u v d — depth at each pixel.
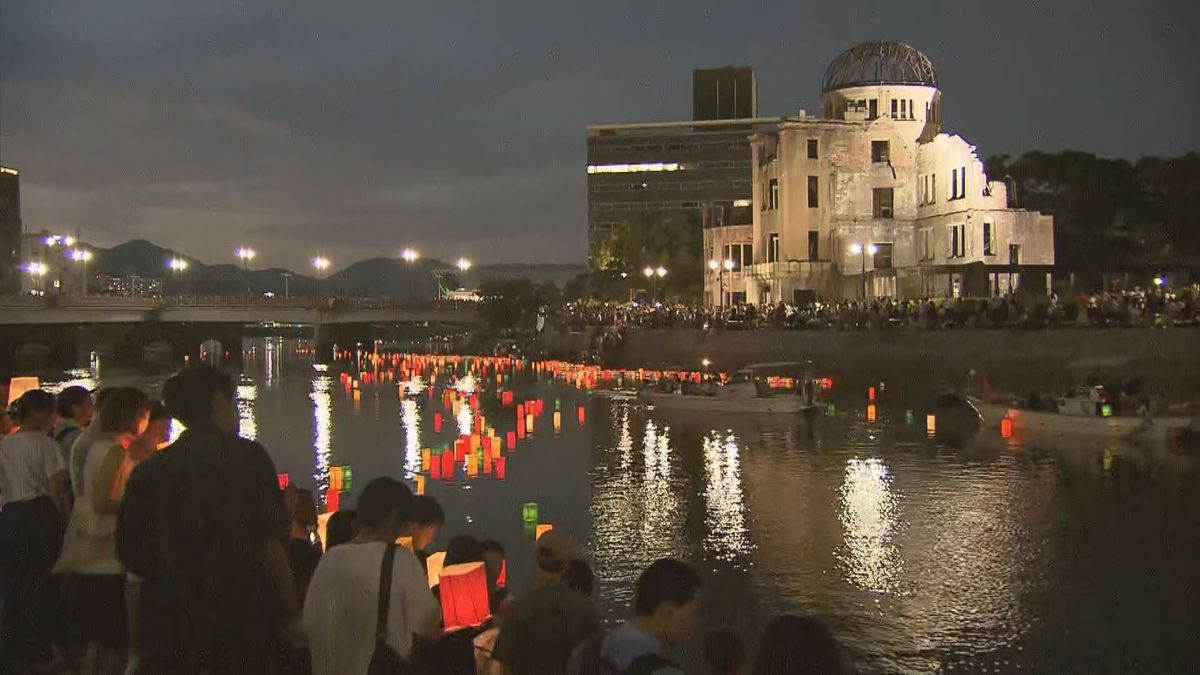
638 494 34.78
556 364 93.94
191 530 6.34
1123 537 27.64
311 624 6.79
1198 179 83.19
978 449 42.28
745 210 110.12
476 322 154.00
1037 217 81.56
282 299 127.12
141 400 9.27
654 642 6.28
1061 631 20.47
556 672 7.59
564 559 8.11
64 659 9.22
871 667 18.72
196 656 6.32
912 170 91.81
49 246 145.38
